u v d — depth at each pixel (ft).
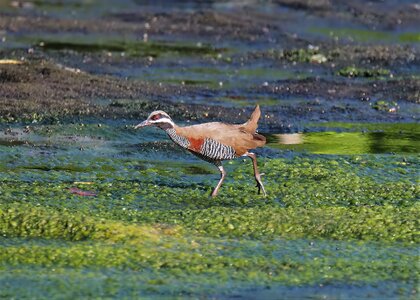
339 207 47.50
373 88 75.87
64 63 81.10
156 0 116.67
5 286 38.29
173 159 56.54
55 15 103.91
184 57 87.04
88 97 69.15
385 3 115.34
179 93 73.41
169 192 49.88
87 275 39.34
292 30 100.63
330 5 112.78
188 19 102.83
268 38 96.43
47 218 44.01
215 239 43.11
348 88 75.92
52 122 62.85
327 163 55.72
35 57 81.00
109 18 103.30
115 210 46.50
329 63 85.51
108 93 70.64
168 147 58.59
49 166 54.39
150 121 48.88
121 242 42.37
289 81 78.38
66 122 63.00
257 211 46.42
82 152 57.16
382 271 40.65
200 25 100.42
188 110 66.85
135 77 78.59
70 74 74.02
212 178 52.80
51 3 112.06
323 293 38.65
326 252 42.22
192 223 44.78
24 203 46.50
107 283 38.73
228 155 49.16
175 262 40.52
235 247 42.29
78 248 41.52
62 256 40.81
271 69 83.56
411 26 104.42
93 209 46.60
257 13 108.27
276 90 75.15
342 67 84.28
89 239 42.70
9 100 66.08
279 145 60.08
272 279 39.55
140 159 56.34
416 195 50.37
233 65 84.79
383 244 43.32
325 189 50.93
